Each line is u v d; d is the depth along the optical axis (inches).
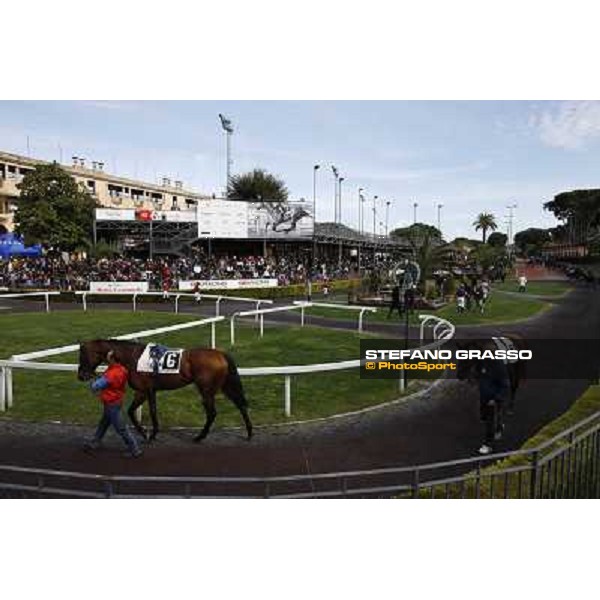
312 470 236.8
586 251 2352.4
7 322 691.4
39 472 184.2
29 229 1475.1
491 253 1765.5
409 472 237.5
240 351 498.3
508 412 324.5
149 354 262.7
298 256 1791.3
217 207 1443.2
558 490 207.6
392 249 2327.8
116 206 2362.2
